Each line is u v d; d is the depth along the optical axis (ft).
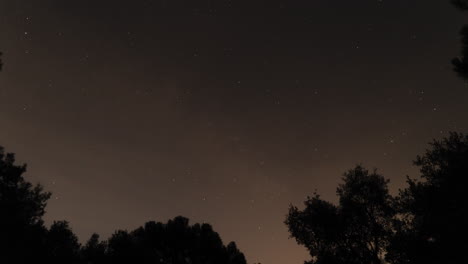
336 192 56.59
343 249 52.80
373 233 51.44
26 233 48.08
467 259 36.65
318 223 54.03
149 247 60.29
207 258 61.87
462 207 37.78
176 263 60.70
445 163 41.34
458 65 27.12
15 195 48.91
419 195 42.52
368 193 53.62
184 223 65.00
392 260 47.03
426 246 41.50
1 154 50.06
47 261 48.62
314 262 53.26
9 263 45.98
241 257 65.67
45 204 52.80
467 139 40.65
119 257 54.85
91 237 59.82
